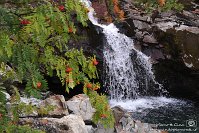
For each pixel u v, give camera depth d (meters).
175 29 10.43
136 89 10.76
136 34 10.84
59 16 3.02
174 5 12.08
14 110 4.11
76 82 3.58
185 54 10.12
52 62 3.35
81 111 6.67
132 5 12.05
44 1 3.07
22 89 7.08
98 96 3.72
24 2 3.21
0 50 2.81
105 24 11.28
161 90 10.80
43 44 3.09
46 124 5.82
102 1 11.95
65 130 5.75
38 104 6.46
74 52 3.52
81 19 3.17
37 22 2.88
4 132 3.58
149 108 9.62
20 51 3.05
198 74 10.07
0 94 3.43
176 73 10.41
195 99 10.52
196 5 12.47
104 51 10.32
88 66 3.57
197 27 10.88
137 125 6.56
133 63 10.70
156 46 10.59
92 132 6.16
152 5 12.09
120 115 6.59
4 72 3.77
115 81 10.55
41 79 3.16
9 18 3.10
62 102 6.62
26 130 3.68
